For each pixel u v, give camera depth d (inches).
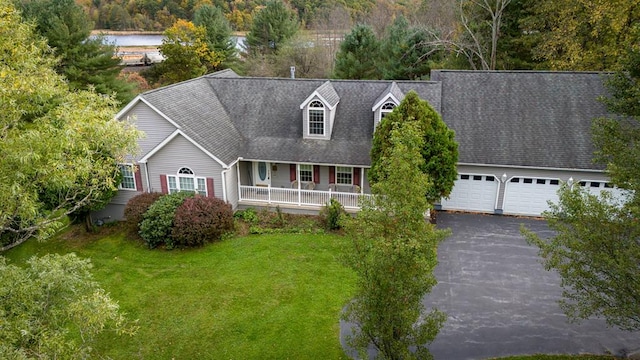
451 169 705.0
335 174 858.8
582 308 411.2
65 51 1316.4
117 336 526.0
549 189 804.6
